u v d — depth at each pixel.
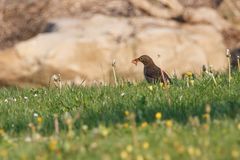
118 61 27.83
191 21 32.62
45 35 28.67
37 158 9.34
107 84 16.52
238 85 14.05
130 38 28.50
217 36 30.14
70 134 10.21
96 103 13.47
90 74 27.64
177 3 33.38
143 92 14.05
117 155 9.17
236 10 35.69
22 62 27.88
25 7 36.44
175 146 9.30
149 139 9.83
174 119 11.26
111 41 28.38
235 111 11.35
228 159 8.90
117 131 10.45
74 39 28.22
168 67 27.98
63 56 27.75
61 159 9.35
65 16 35.12
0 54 28.19
